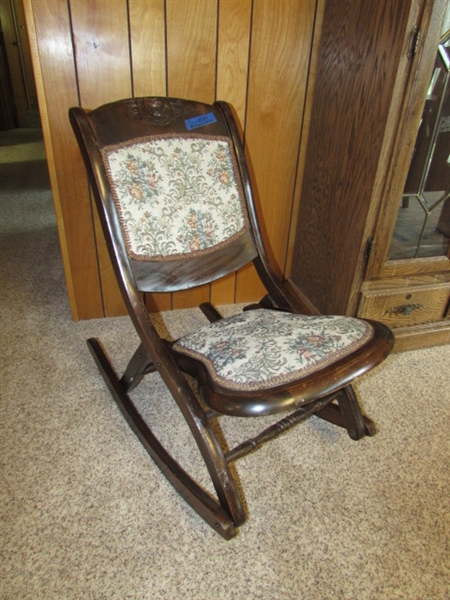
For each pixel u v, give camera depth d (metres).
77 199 1.31
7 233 2.20
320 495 0.96
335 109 1.23
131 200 0.94
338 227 1.28
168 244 0.99
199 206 1.03
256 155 1.41
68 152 1.24
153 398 1.21
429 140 1.10
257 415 0.69
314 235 1.44
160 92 1.23
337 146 1.24
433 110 1.06
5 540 0.84
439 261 1.28
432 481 1.00
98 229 1.38
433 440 1.11
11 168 3.27
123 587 0.77
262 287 1.68
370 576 0.81
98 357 1.27
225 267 1.08
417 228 1.22
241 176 1.09
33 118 4.74
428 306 1.36
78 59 1.13
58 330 1.46
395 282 1.28
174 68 1.21
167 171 0.99
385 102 1.01
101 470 0.99
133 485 0.96
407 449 1.08
